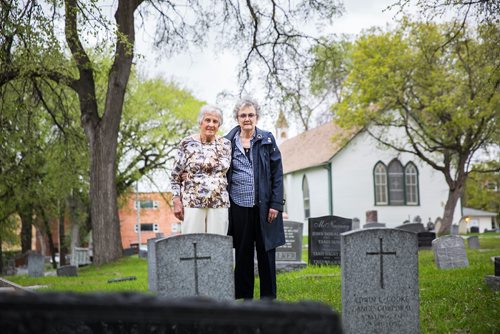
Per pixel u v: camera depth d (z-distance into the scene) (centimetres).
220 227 682
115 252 2333
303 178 4500
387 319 576
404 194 4088
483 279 974
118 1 2220
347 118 3153
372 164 4078
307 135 5169
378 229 576
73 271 1925
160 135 3709
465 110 2752
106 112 2327
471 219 6812
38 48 1483
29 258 2212
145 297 211
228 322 208
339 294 860
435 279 1056
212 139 695
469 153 3200
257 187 688
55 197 3166
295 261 1477
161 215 7700
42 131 2700
